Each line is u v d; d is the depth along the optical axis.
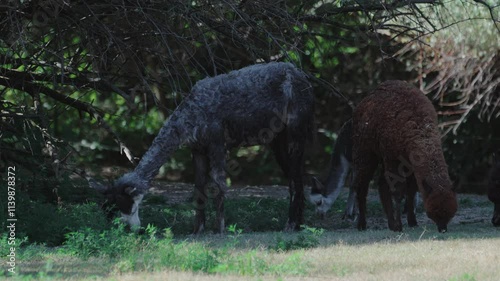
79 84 53.31
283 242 36.66
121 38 49.69
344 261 32.47
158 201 60.78
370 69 80.06
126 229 43.31
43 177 54.06
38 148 54.09
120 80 60.09
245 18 48.19
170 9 46.12
